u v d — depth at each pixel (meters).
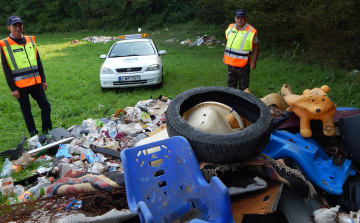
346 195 3.03
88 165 3.99
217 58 14.81
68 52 19.84
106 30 33.12
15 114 7.01
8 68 5.10
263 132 2.88
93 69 13.16
